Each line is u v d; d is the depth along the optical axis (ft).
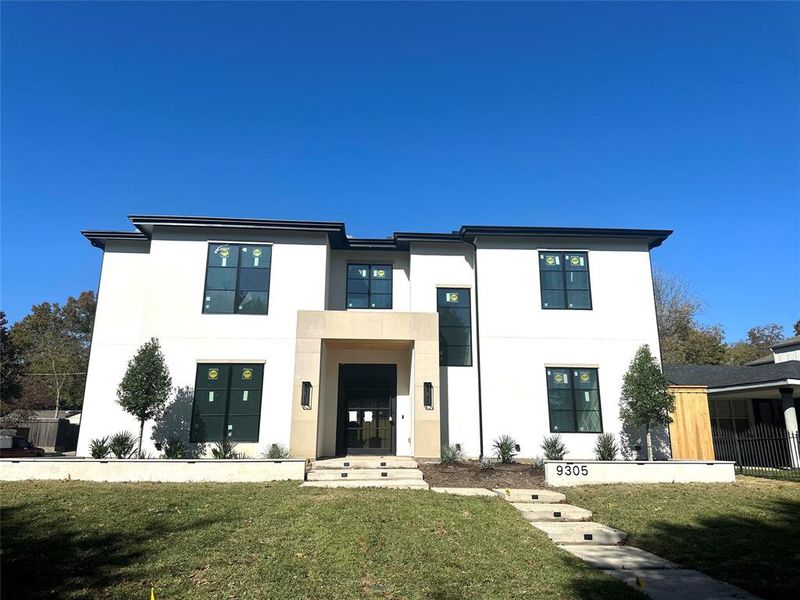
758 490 40.34
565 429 53.62
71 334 171.22
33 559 21.44
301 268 55.21
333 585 19.86
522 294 56.39
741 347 150.71
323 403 53.78
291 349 53.21
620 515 32.63
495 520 29.63
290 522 27.37
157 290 53.62
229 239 55.36
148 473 40.40
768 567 23.11
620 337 55.93
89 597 18.22
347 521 27.71
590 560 24.71
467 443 54.19
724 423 70.90
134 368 47.96
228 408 51.80
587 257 57.82
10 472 40.78
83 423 53.21
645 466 43.37
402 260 60.64
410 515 29.35
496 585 20.36
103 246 58.03
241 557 22.29
